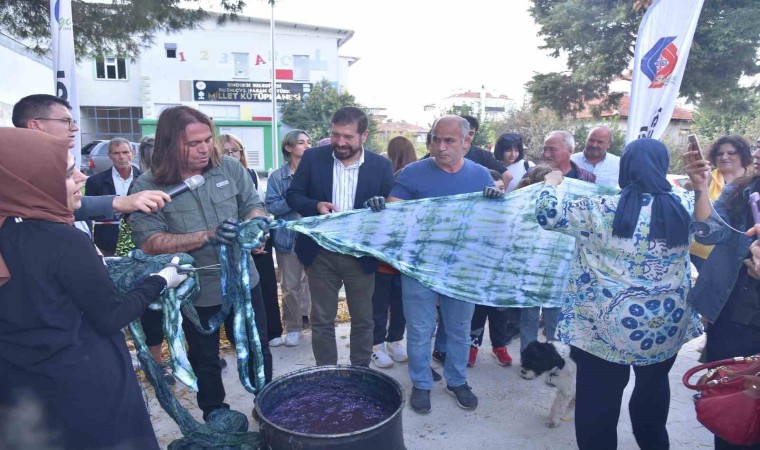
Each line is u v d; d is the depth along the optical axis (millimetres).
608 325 2318
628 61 21828
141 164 4539
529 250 3369
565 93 23875
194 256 2846
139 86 30750
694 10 3832
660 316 2291
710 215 2260
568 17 22234
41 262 1640
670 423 3352
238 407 3594
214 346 2975
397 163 4941
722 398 2053
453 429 3320
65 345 1681
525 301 3354
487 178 3562
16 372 1666
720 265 2330
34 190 1638
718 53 19359
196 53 30438
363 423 2574
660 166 2248
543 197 2436
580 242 2434
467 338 3531
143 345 2371
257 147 30922
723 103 20812
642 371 2549
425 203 3271
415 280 3354
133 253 2314
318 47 31984
